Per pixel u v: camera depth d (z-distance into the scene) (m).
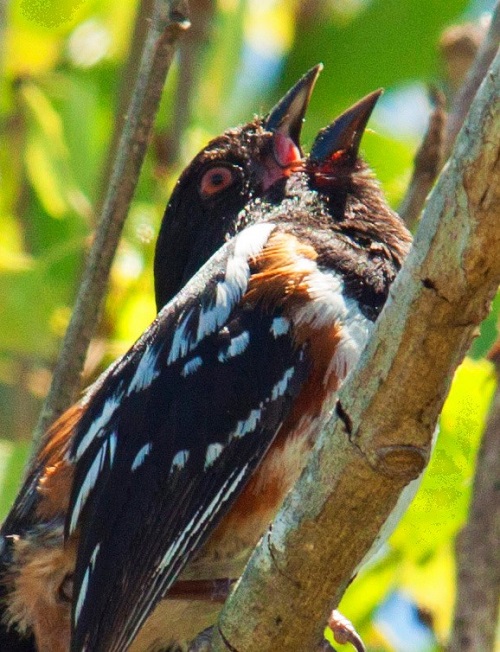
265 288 8.36
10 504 9.83
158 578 7.95
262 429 8.12
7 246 12.34
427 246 6.21
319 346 8.14
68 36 13.08
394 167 12.41
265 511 8.12
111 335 10.91
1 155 12.20
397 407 6.46
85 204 11.92
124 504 8.12
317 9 14.07
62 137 12.09
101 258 8.88
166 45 8.84
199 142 12.35
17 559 8.31
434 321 6.29
